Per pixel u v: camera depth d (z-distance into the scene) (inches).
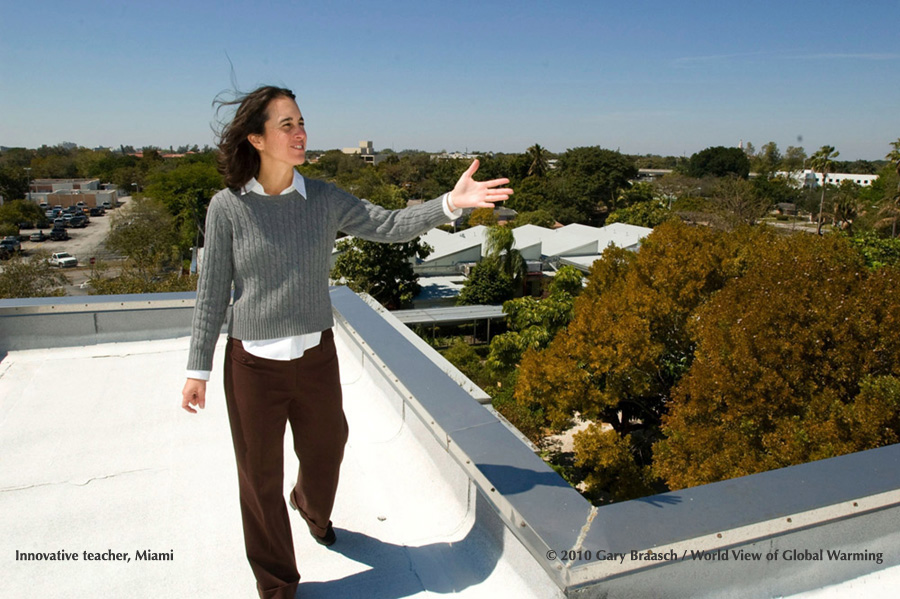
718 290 634.8
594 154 2898.6
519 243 1593.3
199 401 65.6
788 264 549.3
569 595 58.5
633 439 709.3
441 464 95.0
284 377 65.9
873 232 1190.3
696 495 67.4
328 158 3951.8
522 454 76.0
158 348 157.4
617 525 62.1
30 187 3257.9
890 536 72.3
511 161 3297.2
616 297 665.0
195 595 74.5
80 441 112.0
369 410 123.6
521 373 657.0
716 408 505.0
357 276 1198.3
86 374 141.3
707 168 3900.1
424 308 1249.4
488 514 79.7
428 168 3809.1
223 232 62.7
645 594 62.3
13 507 91.9
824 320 461.4
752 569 66.5
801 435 414.9
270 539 69.1
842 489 68.5
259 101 58.3
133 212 1878.7
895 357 449.4
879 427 406.3
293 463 105.7
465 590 74.2
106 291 984.3
